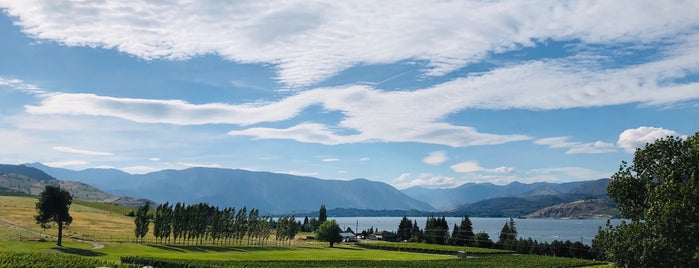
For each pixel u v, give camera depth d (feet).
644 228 144.46
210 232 523.29
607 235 158.61
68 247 348.38
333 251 475.72
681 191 139.44
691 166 149.07
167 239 519.60
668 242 137.80
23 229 448.65
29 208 644.69
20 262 214.07
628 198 169.27
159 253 362.94
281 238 591.78
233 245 495.00
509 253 517.96
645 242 144.05
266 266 286.66
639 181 166.20
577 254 508.94
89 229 514.68
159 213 465.88
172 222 469.16
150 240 487.20
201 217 487.20
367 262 347.97
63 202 360.69
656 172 161.17
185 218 471.62
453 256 463.01
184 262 272.51
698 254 134.10
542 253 534.78
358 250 506.48
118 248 373.81
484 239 628.28
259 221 572.51
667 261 137.18
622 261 148.87
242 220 533.55
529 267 348.79
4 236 387.14
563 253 521.24
